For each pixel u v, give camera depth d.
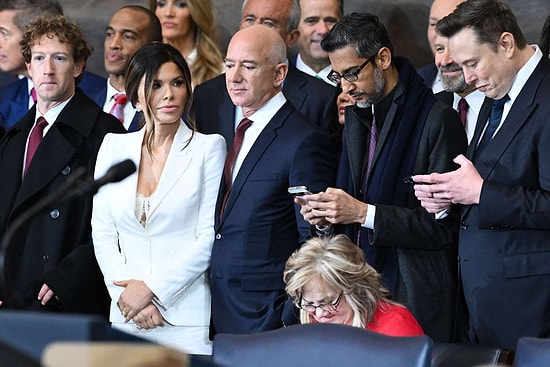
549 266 14.09
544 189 13.88
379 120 15.38
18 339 6.68
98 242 15.86
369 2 21.25
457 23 14.22
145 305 15.42
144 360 6.50
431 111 15.24
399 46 21.20
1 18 20.70
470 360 11.56
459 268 14.67
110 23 20.23
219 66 20.91
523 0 20.61
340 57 15.29
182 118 17.17
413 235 14.80
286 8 19.56
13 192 16.84
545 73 14.23
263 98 15.88
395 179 15.12
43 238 16.45
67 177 16.66
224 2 21.05
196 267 15.58
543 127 13.98
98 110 17.25
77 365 6.44
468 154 14.93
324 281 12.18
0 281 8.66
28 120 17.28
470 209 14.52
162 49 15.95
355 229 15.30
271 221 15.48
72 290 16.12
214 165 15.93
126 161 9.26
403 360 9.49
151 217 15.58
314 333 9.99
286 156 15.52
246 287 15.38
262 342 10.11
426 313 14.94
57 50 16.97
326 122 17.61
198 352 15.71
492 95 14.39
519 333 14.17
